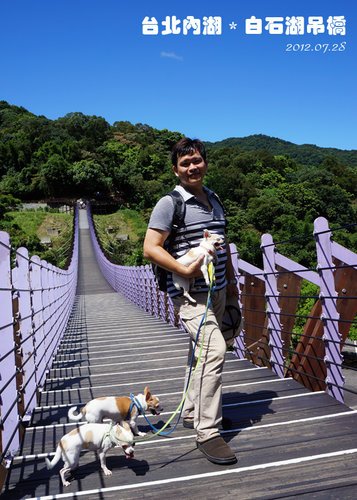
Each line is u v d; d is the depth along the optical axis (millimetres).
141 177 82125
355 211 67500
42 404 4055
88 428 2422
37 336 4785
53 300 6457
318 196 66250
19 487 2365
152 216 2719
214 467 2455
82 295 21062
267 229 58219
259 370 4496
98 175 76500
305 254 31703
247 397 3633
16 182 76250
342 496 2100
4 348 3002
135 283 14438
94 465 2561
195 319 2668
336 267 3244
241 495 2152
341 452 2521
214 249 2611
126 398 2912
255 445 2703
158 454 2666
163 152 105188
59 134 99438
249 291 5078
